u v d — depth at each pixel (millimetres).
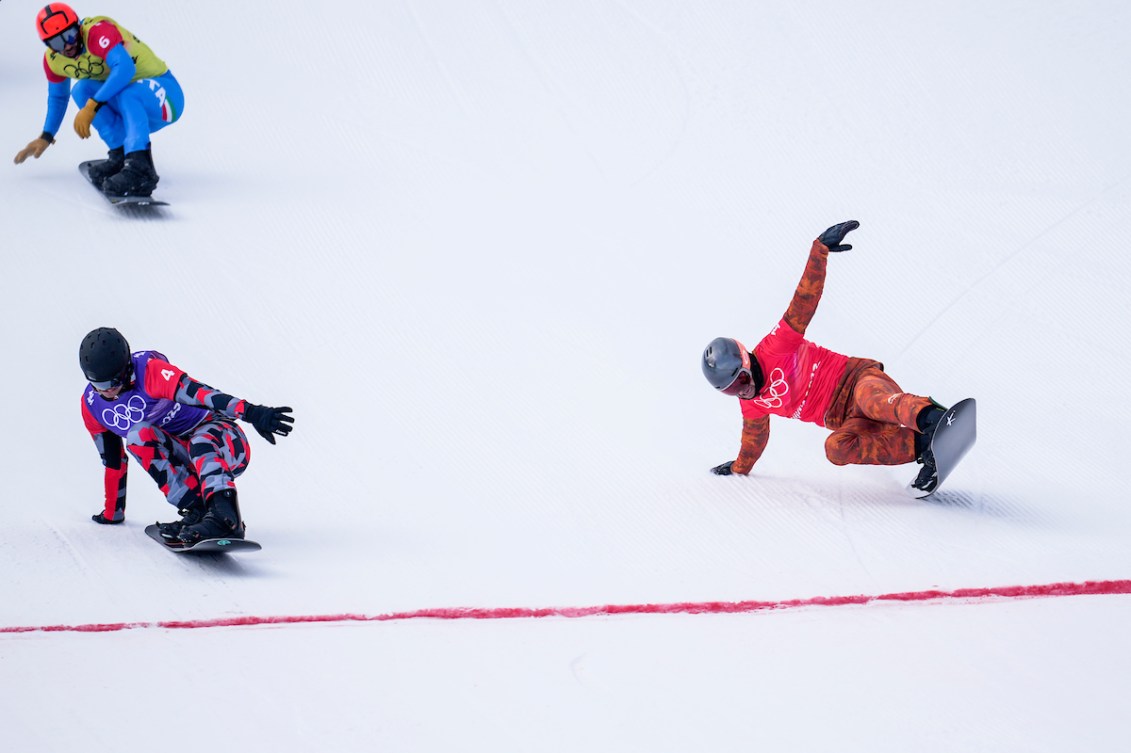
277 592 19906
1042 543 21594
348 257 36562
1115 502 23625
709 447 27328
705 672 17188
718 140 44531
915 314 33562
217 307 33250
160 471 21922
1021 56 48375
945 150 42688
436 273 36031
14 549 21438
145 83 38469
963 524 22625
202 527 20688
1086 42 49031
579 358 31781
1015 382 29938
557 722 15734
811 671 17188
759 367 23891
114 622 18688
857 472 25797
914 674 17047
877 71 48219
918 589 19797
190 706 16078
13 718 15688
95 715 15805
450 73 49500
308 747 15047
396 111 46844
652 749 15062
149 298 33438
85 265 34875
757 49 50594
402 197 40688
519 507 24062
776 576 20484
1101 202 38656
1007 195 39531
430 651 17922
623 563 21188
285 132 45125
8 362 29922
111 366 20547
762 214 39812
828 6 53469
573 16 53531
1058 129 43281
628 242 38406
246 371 30156
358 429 27609
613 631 18656
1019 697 16344
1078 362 30719
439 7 54312
